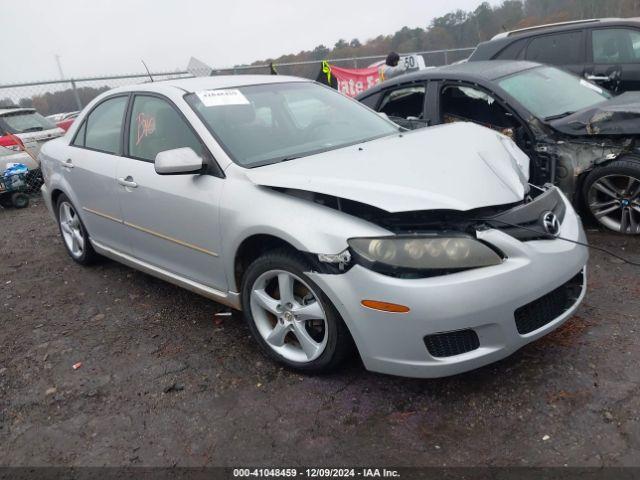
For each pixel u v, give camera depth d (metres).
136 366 3.41
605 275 3.99
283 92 4.05
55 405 3.10
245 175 3.15
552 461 2.33
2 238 6.72
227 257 3.24
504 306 2.54
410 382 2.95
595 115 4.41
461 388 2.86
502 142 3.51
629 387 2.73
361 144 3.52
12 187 8.28
